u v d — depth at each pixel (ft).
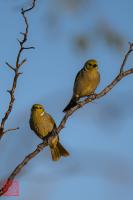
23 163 17.44
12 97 18.81
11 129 17.25
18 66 19.31
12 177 16.74
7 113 18.20
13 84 19.06
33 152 18.33
